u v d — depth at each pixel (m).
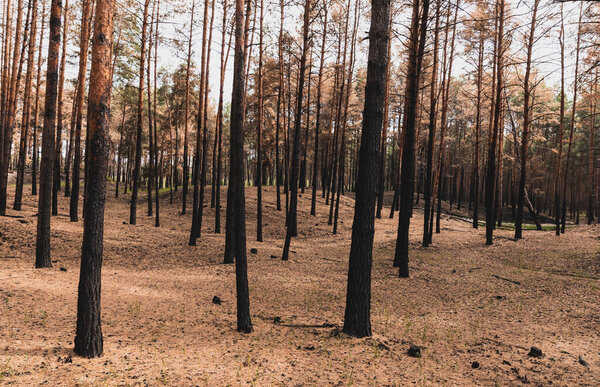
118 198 35.75
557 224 20.78
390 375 5.23
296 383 4.79
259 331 7.06
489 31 17.98
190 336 6.57
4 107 17.02
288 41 16.38
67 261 11.82
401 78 27.75
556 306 9.59
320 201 32.19
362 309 6.77
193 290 10.29
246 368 5.19
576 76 12.39
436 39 15.87
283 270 13.44
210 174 54.19
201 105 17.41
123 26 19.48
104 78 5.08
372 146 6.68
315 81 25.34
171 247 16.12
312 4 15.44
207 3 17.41
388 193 48.88
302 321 7.97
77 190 17.70
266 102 29.28
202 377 4.78
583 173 45.56
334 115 33.28
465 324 8.19
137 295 9.20
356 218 6.82
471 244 18.81
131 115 37.53
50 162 10.40
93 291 5.13
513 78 23.06
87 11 16.62
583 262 14.59
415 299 10.36
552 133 38.69
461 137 42.72
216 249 16.48
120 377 4.56
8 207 19.36
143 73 19.98
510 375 5.40
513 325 8.12
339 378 5.02
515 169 34.75
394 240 20.25
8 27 18.56
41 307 7.23
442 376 5.30
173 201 30.89
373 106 6.66
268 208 27.19
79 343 5.10
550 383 5.14
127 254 14.20
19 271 9.59
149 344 5.96
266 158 35.31
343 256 16.83
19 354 4.88
